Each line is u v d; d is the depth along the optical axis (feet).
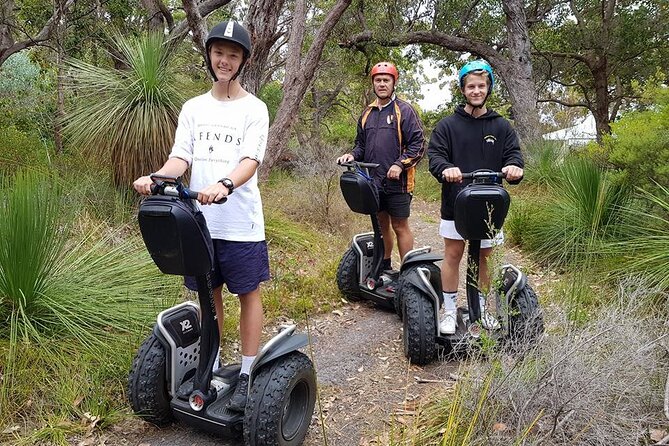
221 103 8.07
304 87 22.27
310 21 49.34
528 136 39.93
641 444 7.50
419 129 13.98
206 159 7.99
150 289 12.55
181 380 8.60
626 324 9.13
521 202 22.38
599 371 7.98
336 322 13.69
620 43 50.78
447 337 10.81
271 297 14.35
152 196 6.98
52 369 9.65
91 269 12.20
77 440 8.45
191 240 6.88
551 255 17.88
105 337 10.77
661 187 14.39
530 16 54.90
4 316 10.38
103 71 17.46
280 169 32.27
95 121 16.56
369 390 10.19
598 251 15.17
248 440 7.61
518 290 10.28
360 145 14.65
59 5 23.22
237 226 7.95
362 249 14.58
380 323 13.60
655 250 13.76
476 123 10.77
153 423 8.79
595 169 17.35
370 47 48.06
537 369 8.32
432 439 8.03
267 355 7.70
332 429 8.93
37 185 11.50
